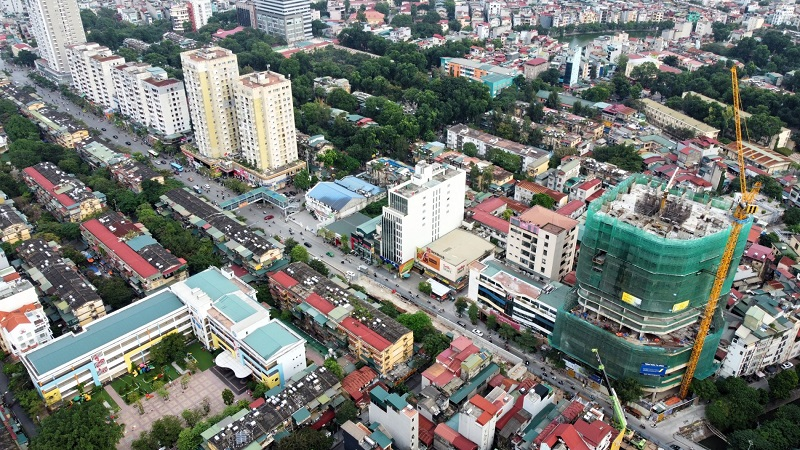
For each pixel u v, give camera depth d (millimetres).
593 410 192500
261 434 193750
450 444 193750
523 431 196500
